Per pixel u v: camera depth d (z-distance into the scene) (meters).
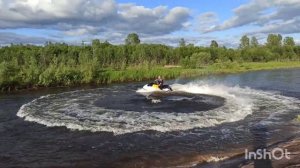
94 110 27.00
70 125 22.22
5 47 77.19
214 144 17.77
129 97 34.34
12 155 16.83
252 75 66.69
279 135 19.22
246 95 35.34
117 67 74.44
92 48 82.19
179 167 14.80
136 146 17.69
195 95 34.53
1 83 43.41
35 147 18.02
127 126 21.59
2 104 32.53
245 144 17.61
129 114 25.06
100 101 31.95
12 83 45.34
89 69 55.97
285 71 77.12
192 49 106.75
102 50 79.50
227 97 33.16
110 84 53.62
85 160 15.85
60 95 38.00
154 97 33.59
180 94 35.44
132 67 75.19
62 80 51.56
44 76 48.94
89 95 37.28
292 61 117.25
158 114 24.86
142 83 54.59
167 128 20.97
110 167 14.96
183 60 83.19
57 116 25.08
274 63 105.69
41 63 63.97
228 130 20.52
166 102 30.09
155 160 15.65
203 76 67.31
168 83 51.94
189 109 26.61
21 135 20.39
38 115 25.67
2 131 21.41
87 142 18.58
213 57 107.06
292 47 134.00
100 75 57.94
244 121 22.91
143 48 89.56
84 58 66.38
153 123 22.20
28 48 78.94
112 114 25.22
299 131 20.02
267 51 120.44
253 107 28.06
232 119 23.30
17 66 48.84
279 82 50.34
